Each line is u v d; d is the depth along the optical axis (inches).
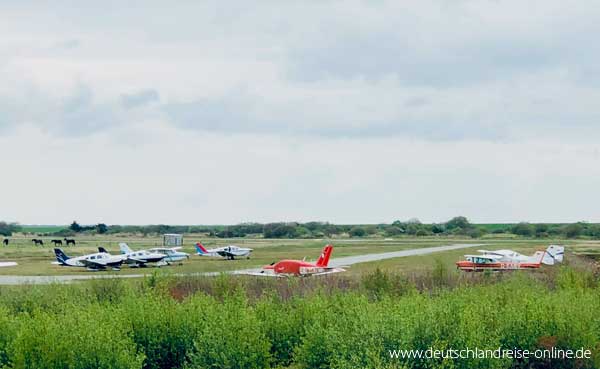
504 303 2263.8
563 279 3080.7
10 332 1969.7
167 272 3223.4
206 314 2027.6
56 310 2359.7
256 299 2669.8
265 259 6756.9
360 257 6609.3
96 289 2832.2
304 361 1876.2
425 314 1865.2
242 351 1839.3
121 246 7071.9
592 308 2112.5
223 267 5388.8
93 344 1780.3
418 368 1759.4
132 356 1811.0
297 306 2204.7
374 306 2069.4
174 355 2017.7
